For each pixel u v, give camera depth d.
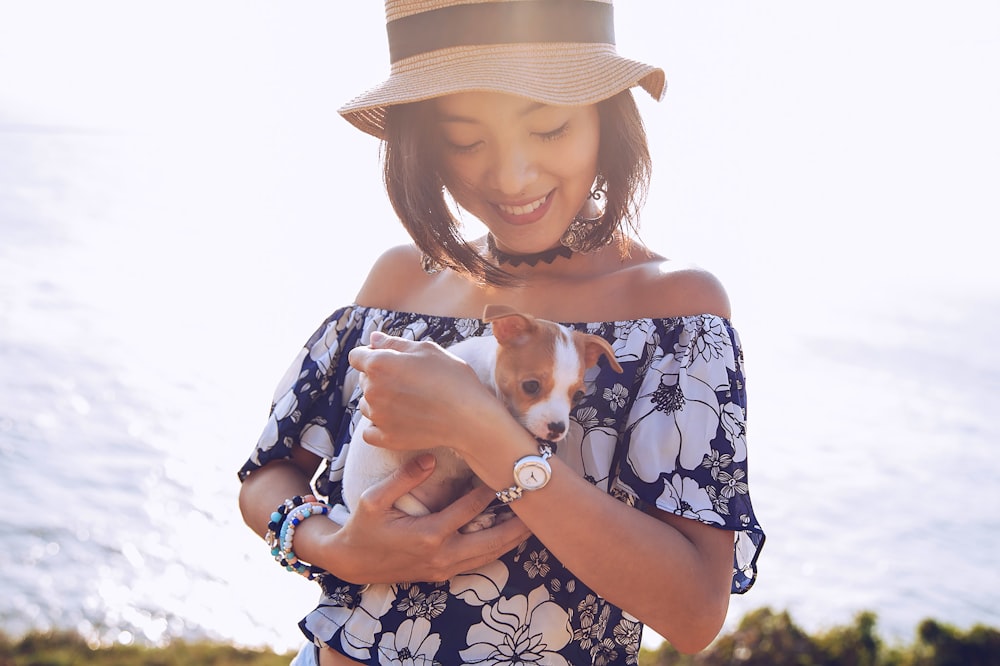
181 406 22.97
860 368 30.50
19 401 22.11
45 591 13.51
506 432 1.63
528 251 2.02
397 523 1.74
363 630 1.84
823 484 19.56
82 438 20.17
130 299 34.09
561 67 1.80
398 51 1.93
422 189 1.97
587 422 1.89
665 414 1.79
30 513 16.19
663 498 1.71
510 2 1.81
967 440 23.23
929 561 15.70
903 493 19.05
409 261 2.32
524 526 1.75
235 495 18.05
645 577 1.62
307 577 2.00
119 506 16.83
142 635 12.32
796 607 13.64
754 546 1.74
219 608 13.50
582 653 1.79
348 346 2.25
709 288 1.93
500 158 1.85
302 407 2.17
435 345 1.75
